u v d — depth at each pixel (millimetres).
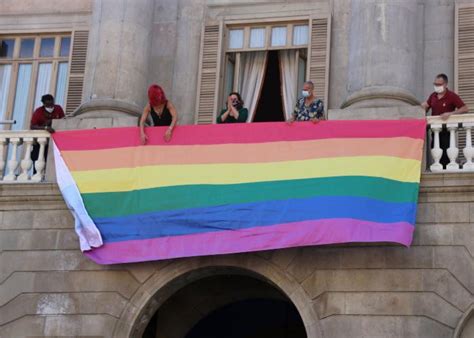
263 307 22000
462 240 16797
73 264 18094
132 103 19703
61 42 22484
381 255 17000
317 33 20797
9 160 19375
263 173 17547
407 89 18609
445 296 16594
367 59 18750
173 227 17625
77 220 18016
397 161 17156
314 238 16859
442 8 20531
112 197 18016
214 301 20828
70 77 21875
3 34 22594
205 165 17828
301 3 21141
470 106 19719
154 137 18234
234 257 17547
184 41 21516
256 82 21203
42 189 18531
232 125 18031
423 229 16984
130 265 17859
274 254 17438
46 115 19859
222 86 21125
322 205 17031
